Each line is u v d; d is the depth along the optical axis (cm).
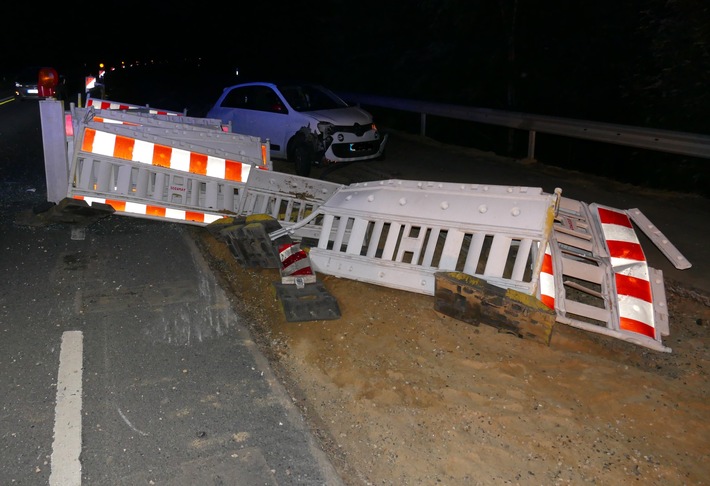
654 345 492
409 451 382
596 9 1544
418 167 1211
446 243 561
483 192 564
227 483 346
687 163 1142
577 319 548
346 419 412
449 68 2091
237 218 699
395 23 2395
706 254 707
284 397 430
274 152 1177
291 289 573
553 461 376
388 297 589
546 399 436
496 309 507
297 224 665
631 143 1064
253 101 1229
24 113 2191
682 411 428
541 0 1723
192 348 493
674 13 1115
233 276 651
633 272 551
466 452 382
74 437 380
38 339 499
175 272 648
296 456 371
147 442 378
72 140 837
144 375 452
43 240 738
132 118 894
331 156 1102
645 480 363
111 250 711
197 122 1025
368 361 483
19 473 349
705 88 1098
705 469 374
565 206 645
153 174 776
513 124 1320
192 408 414
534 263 516
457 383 454
